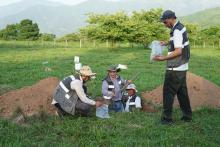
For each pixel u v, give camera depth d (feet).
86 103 32.14
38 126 29.53
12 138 26.89
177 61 30.35
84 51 146.51
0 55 118.11
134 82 54.75
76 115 32.55
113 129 29.37
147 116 33.91
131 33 170.81
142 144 26.22
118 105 37.45
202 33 219.41
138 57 114.11
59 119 31.65
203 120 32.17
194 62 99.81
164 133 28.66
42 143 25.98
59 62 90.89
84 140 26.86
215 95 39.09
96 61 96.43
